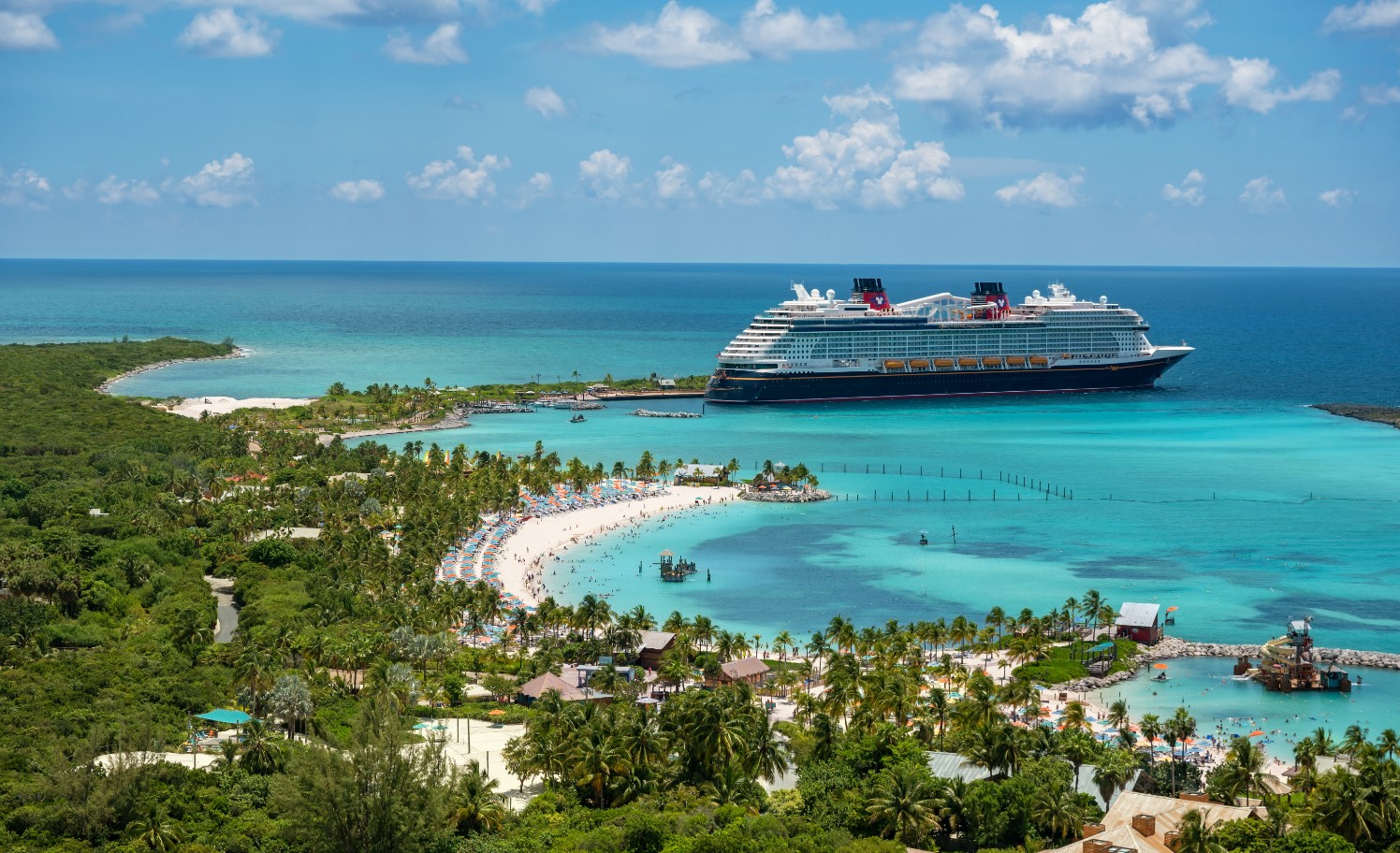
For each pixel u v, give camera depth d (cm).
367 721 18138
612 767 19138
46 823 17625
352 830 16938
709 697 19962
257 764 19912
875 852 16525
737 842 16512
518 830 18100
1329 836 16412
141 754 19912
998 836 17488
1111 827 17275
